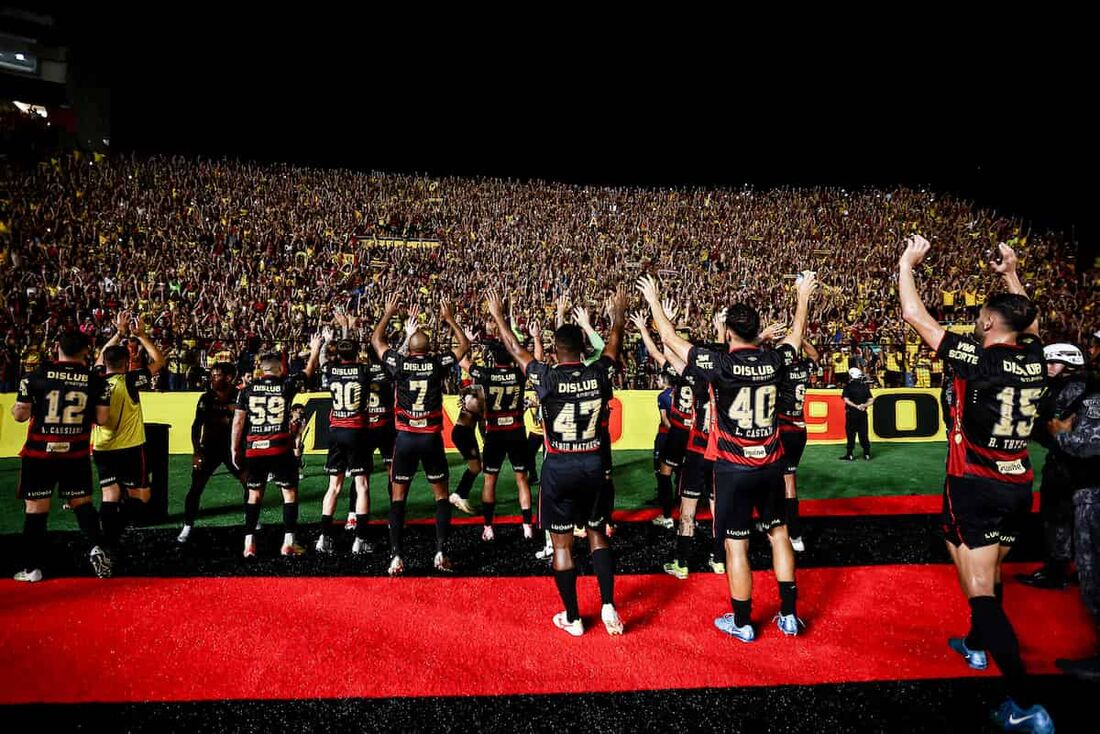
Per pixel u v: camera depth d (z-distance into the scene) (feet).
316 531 20.22
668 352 14.89
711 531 19.93
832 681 10.87
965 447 10.46
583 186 102.47
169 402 33.14
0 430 31.53
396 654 11.71
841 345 51.57
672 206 93.30
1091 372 11.66
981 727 9.64
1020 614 13.79
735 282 68.80
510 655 11.71
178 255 62.08
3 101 84.84
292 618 13.26
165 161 84.38
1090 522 11.34
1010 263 11.58
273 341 42.98
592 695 10.39
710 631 12.78
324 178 89.51
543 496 12.78
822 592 14.89
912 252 10.87
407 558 17.47
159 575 15.84
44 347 41.65
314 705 10.06
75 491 15.47
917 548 18.24
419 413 16.43
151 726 9.49
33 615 13.26
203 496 24.81
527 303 58.23
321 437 34.47
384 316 17.90
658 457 21.49
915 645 12.18
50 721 9.58
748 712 9.98
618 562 17.19
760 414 12.09
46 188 68.74
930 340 10.33
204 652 11.74
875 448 36.09
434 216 82.33
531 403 31.04
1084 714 10.02
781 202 95.55
